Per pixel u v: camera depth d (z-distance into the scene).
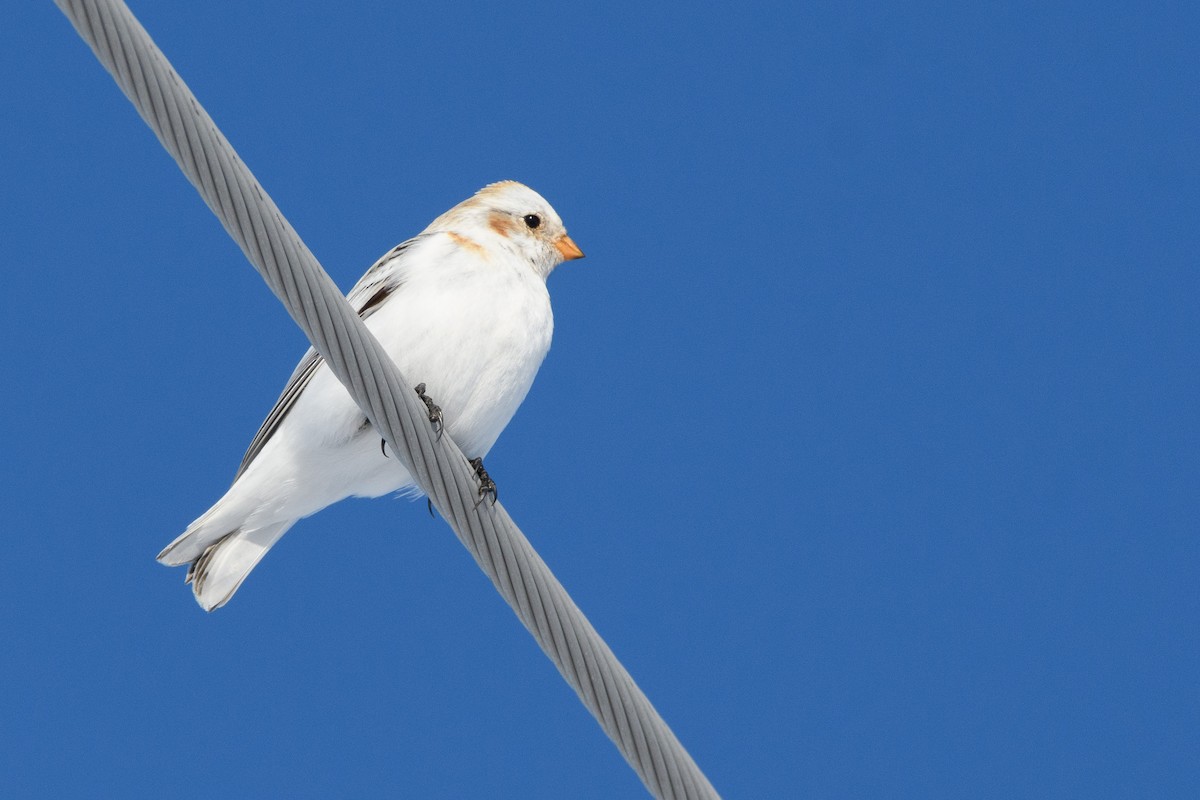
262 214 9.79
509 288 12.67
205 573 13.02
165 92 9.37
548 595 10.84
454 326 12.30
